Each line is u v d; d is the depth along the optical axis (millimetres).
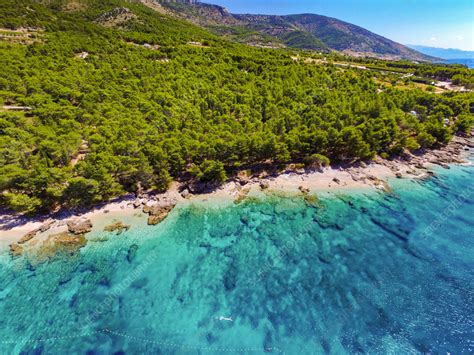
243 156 56906
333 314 33469
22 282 35562
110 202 49781
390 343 30297
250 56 120875
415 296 35781
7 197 41938
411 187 59719
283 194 56125
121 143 50031
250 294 35906
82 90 72625
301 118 69125
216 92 77625
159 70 89562
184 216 49375
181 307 33812
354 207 53344
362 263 41000
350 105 78750
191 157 55094
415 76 140625
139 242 43219
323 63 140125
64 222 44562
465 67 152625
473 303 34781
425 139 70812
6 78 69688
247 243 44531
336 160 65812
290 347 29859
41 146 47625
